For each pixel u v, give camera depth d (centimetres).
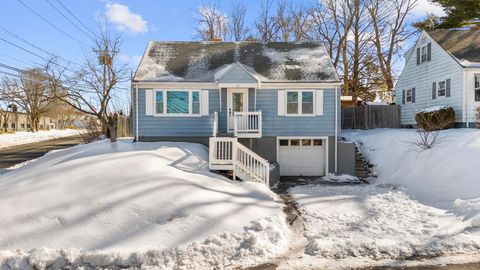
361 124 2547
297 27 3506
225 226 725
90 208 756
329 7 3219
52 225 697
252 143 1588
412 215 834
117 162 1061
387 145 1717
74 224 702
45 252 602
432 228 735
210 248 629
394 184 1311
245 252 618
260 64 1700
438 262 577
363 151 1808
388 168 1531
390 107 2509
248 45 1889
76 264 589
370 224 775
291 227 779
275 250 634
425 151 1425
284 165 1630
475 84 1819
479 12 2502
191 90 1578
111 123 2078
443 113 1833
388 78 3106
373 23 3070
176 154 1298
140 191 840
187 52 1798
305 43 1900
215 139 1253
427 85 2203
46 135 4872
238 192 988
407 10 3062
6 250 620
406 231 721
